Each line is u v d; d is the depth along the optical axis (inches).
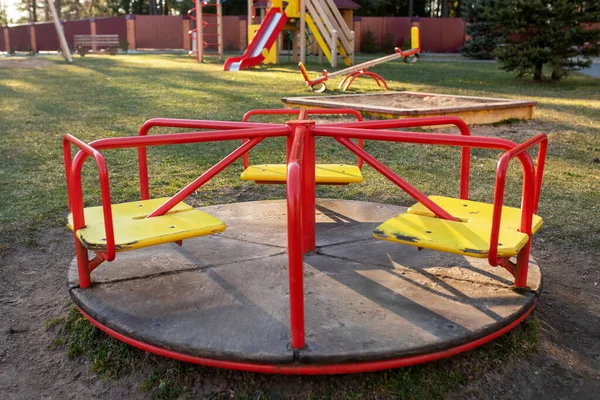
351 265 117.7
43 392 92.2
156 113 359.6
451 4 1875.0
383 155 247.8
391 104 364.2
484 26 1120.8
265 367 83.1
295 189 78.9
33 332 109.3
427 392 88.4
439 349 86.4
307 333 88.6
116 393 91.0
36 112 366.9
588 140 284.7
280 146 263.9
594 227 163.2
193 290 105.0
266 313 95.6
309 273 113.0
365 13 1763.0
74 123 325.7
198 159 240.5
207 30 1417.3
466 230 100.6
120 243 91.7
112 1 2121.1
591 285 129.5
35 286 128.6
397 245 129.5
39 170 224.1
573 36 579.5
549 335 106.8
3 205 180.4
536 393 90.3
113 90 485.4
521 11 584.4
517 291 104.7
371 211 157.3
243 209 159.3
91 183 206.7
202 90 482.6
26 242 151.6
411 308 97.7
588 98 466.3
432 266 117.1
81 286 106.2
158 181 209.2
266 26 793.6
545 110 389.1
